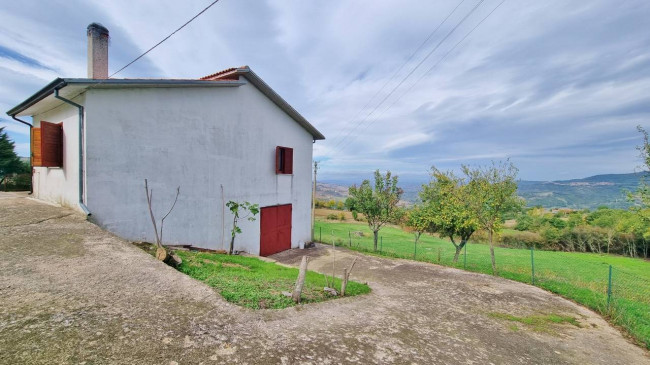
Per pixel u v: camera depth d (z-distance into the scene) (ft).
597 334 17.63
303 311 14.82
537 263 60.90
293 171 44.14
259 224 37.11
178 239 26.96
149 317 10.83
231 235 32.45
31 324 9.24
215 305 12.86
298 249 44.50
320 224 110.42
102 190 21.98
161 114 25.50
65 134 24.45
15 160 57.67
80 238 18.19
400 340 13.08
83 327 9.46
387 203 50.78
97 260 15.49
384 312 17.16
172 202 26.43
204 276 17.90
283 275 22.88
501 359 12.81
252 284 17.94
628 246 95.91
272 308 14.43
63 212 22.47
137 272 14.80
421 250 70.74
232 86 32.12
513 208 35.91
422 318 17.08
